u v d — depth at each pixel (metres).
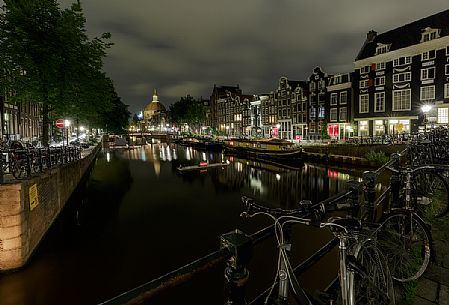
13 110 29.89
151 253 11.00
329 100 46.03
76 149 21.77
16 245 8.39
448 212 5.15
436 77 32.62
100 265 9.98
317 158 33.91
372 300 2.25
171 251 11.19
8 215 8.23
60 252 10.98
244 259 1.69
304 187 23.38
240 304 1.68
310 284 7.75
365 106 40.22
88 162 29.00
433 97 32.97
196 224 14.32
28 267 8.87
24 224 8.62
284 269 1.95
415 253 3.41
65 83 15.94
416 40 35.19
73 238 12.46
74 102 19.00
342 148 31.42
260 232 1.93
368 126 39.75
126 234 12.99
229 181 26.30
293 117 53.62
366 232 2.46
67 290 8.41
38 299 7.97
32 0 14.32
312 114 49.25
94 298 8.09
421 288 3.14
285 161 36.31
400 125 35.81
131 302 1.27
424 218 4.98
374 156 27.02
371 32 41.88
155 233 13.09
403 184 4.43
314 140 44.34
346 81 43.56
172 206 17.81
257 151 42.09
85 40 16.62
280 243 1.97
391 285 2.53
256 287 8.22
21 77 14.80
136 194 21.22
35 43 14.43
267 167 34.03
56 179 12.84
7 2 14.20
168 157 46.88
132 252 11.09
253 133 68.12
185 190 22.67
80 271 9.52
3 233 8.21
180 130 117.69
